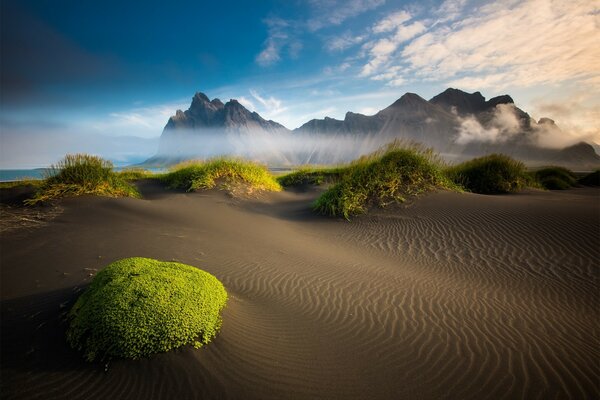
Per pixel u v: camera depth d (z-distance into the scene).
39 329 3.31
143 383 2.71
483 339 3.88
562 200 10.84
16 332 3.25
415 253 7.65
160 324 3.05
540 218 8.62
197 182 14.01
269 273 5.82
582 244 7.08
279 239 8.49
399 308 4.70
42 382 2.67
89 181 10.12
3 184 11.44
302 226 10.48
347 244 8.59
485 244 7.71
